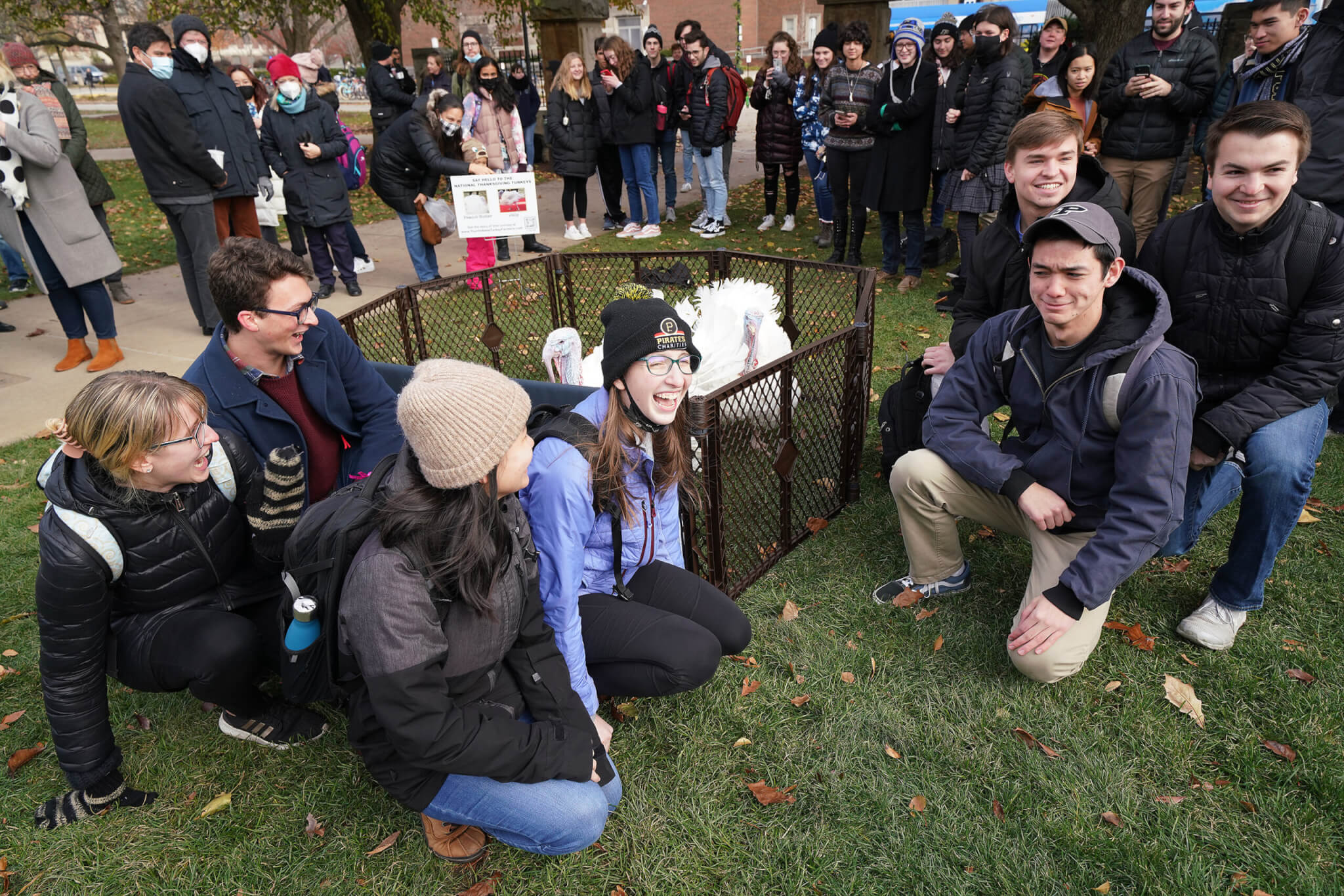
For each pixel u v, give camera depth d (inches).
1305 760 87.7
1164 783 87.1
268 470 82.4
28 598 126.0
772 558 127.0
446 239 362.9
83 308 214.2
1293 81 154.0
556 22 509.4
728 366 141.0
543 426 82.5
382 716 63.8
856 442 138.9
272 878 81.7
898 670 104.9
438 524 62.9
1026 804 85.7
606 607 92.1
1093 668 103.1
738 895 78.4
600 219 385.7
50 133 192.4
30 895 80.7
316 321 96.8
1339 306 94.1
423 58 611.5
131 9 1072.2
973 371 105.3
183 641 84.6
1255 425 96.0
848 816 85.5
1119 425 90.8
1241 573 102.5
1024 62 213.2
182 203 219.0
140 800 90.0
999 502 108.0
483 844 82.7
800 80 313.1
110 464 73.7
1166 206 227.8
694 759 93.3
